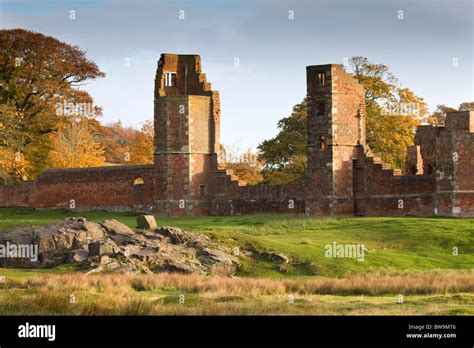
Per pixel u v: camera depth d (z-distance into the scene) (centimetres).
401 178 7494
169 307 3925
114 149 13975
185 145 8431
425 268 5581
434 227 6425
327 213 7781
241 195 8288
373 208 7675
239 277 5391
